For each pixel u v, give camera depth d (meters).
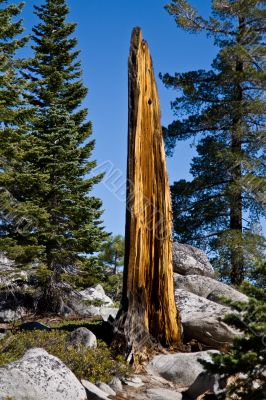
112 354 13.84
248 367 9.22
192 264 23.09
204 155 28.44
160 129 15.70
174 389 12.49
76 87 28.33
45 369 10.68
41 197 23.94
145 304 14.64
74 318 22.34
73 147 25.03
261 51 27.70
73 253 23.55
